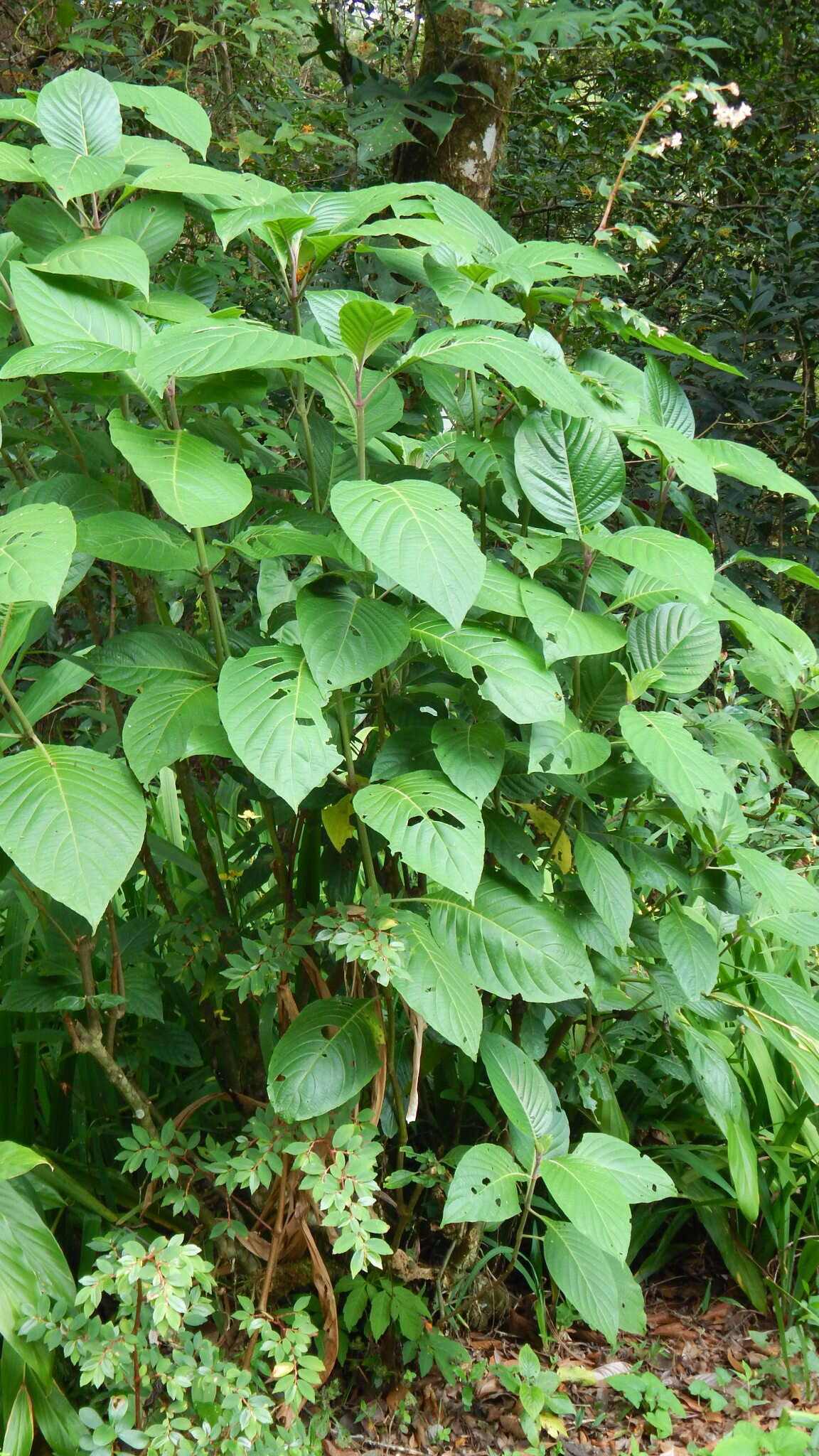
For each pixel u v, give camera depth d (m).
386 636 1.72
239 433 2.07
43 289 1.69
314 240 1.81
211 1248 2.04
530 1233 2.27
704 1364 2.24
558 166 5.08
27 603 1.70
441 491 1.68
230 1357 1.97
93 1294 1.65
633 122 4.91
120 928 2.05
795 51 5.86
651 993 2.22
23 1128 2.07
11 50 4.19
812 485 4.45
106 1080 2.12
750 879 2.03
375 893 1.86
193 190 1.75
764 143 5.33
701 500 4.12
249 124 4.43
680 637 1.99
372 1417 2.05
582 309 2.06
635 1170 2.00
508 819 1.96
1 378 1.58
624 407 1.96
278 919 2.24
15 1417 1.70
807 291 4.46
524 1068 2.02
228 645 1.88
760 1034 2.19
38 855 1.55
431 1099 2.28
